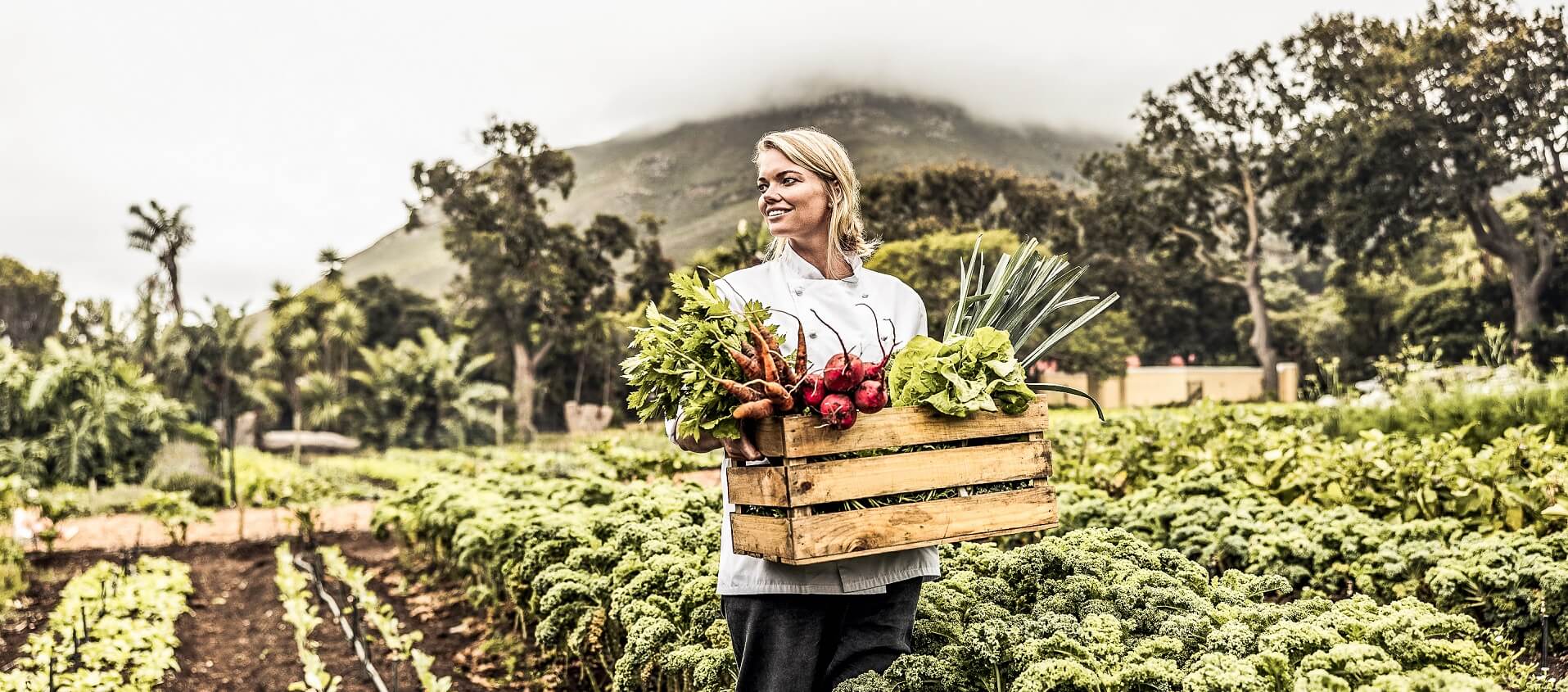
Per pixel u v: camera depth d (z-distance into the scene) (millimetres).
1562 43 38969
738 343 2398
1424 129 41062
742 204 140250
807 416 2365
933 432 2535
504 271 58250
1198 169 49281
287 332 47438
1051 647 2723
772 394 2357
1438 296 42219
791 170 2699
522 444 48625
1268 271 59406
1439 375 11094
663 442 20422
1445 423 8523
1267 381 46750
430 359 49375
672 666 3432
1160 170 50531
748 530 2498
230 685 6207
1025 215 52688
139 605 7660
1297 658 2621
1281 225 46438
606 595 4453
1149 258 51656
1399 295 44844
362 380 51281
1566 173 39562
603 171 190625
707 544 4586
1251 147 47875
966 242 41281
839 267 2793
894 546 2451
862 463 2430
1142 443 8219
